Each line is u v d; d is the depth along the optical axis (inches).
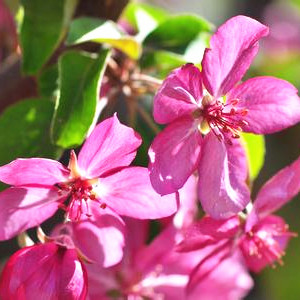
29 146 12.7
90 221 12.3
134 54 13.1
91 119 12.3
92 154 11.9
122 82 13.3
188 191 13.3
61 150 12.5
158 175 11.8
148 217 12.1
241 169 12.6
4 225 11.8
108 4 13.3
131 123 13.4
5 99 13.5
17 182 11.8
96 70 12.6
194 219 13.4
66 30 13.4
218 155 12.5
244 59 12.3
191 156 12.3
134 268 13.9
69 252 11.9
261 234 13.0
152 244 13.8
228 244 12.9
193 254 14.0
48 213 12.0
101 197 12.2
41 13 13.2
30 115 12.9
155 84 13.2
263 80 12.6
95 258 12.2
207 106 12.5
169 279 14.0
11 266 11.8
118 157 11.9
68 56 12.7
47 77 13.2
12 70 13.6
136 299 13.9
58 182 12.1
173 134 12.1
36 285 11.7
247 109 12.6
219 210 12.3
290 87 12.4
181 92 12.2
